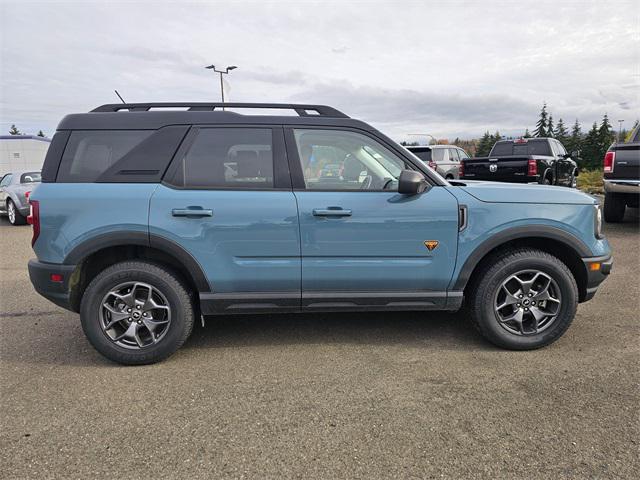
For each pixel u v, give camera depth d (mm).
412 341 3730
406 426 2541
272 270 3342
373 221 3322
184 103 3518
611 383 2975
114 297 3340
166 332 3348
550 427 2508
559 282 3426
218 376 3176
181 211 3230
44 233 3230
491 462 2232
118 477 2160
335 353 3523
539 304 3516
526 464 2213
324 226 3307
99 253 3447
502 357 3400
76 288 3344
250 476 2156
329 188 3387
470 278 3602
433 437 2438
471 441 2398
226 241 3281
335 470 2189
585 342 3621
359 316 4340
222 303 3381
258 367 3305
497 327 3482
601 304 4461
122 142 3336
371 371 3211
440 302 3484
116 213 3217
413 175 3193
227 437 2465
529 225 3402
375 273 3391
